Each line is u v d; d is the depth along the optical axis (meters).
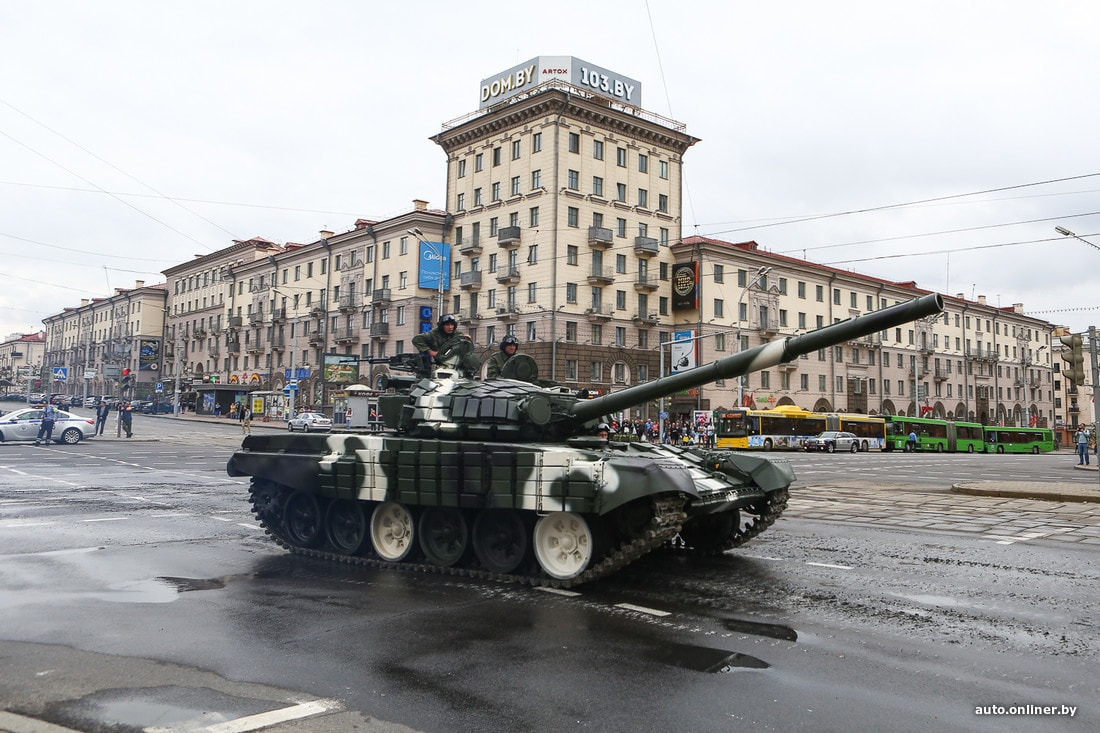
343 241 64.00
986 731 4.31
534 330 50.47
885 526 12.48
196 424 58.97
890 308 7.00
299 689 4.88
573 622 6.51
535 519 8.17
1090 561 9.41
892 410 69.38
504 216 52.94
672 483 7.30
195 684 4.96
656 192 55.91
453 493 8.28
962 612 6.93
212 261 85.81
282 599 7.30
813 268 61.97
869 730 4.31
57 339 123.50
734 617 6.70
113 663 5.38
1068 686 5.04
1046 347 92.88
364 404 41.47
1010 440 63.44
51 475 19.50
